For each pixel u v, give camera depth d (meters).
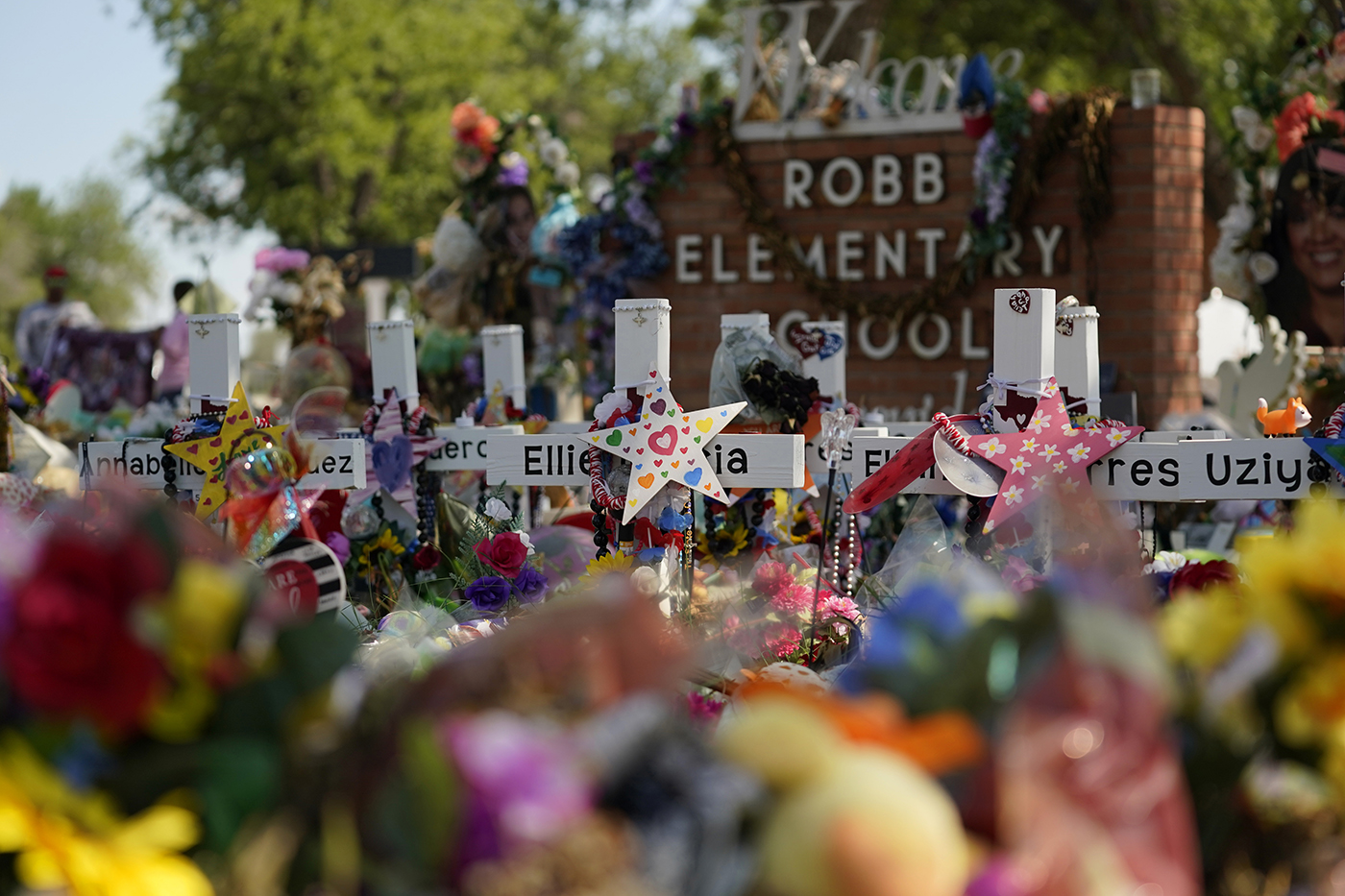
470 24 68.56
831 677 6.54
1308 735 3.94
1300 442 9.46
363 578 11.75
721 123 25.05
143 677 3.39
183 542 3.62
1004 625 3.79
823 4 25.39
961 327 24.00
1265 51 38.69
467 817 3.29
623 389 10.53
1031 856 3.47
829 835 3.20
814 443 11.66
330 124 64.31
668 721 3.51
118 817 3.42
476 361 26.88
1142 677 3.65
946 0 44.44
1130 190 22.91
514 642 3.68
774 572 8.27
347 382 22.78
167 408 22.84
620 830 3.29
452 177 69.19
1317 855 3.90
